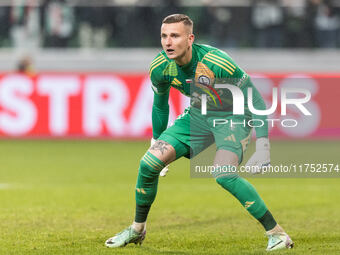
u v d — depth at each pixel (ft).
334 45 190.60
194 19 191.21
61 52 190.90
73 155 135.64
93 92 156.76
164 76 52.47
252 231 65.41
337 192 94.94
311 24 190.49
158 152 52.26
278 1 191.01
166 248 56.08
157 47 192.13
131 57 190.90
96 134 157.48
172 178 109.09
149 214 76.23
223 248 56.08
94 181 103.60
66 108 157.17
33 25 189.78
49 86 156.76
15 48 190.19
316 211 78.38
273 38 191.01
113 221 70.95
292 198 89.10
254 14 190.80
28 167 119.24
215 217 74.18
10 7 189.37
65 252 53.98
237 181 52.06
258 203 52.26
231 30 191.21
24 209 78.13
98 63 191.01
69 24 190.39
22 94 157.28
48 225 67.92
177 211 78.43
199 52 51.13
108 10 190.70
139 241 56.85
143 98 156.87
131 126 157.38
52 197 88.17
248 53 190.39
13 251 54.49
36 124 157.69
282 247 53.16
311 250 54.03
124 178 106.93
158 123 56.29
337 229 66.23
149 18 191.42
